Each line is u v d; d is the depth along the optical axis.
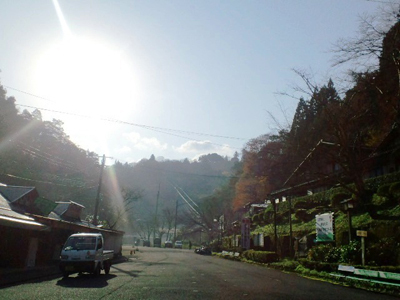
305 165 39.41
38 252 24.17
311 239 29.62
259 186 67.19
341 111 29.70
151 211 131.25
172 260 36.38
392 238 20.75
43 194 46.91
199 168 179.62
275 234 35.00
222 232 71.00
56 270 21.23
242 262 37.22
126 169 129.75
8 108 51.78
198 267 26.77
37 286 13.30
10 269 19.41
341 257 21.31
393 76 26.30
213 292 12.83
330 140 33.72
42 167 49.53
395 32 22.98
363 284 16.38
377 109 30.70
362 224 25.81
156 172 158.50
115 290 12.67
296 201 44.12
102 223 53.66
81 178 53.47
